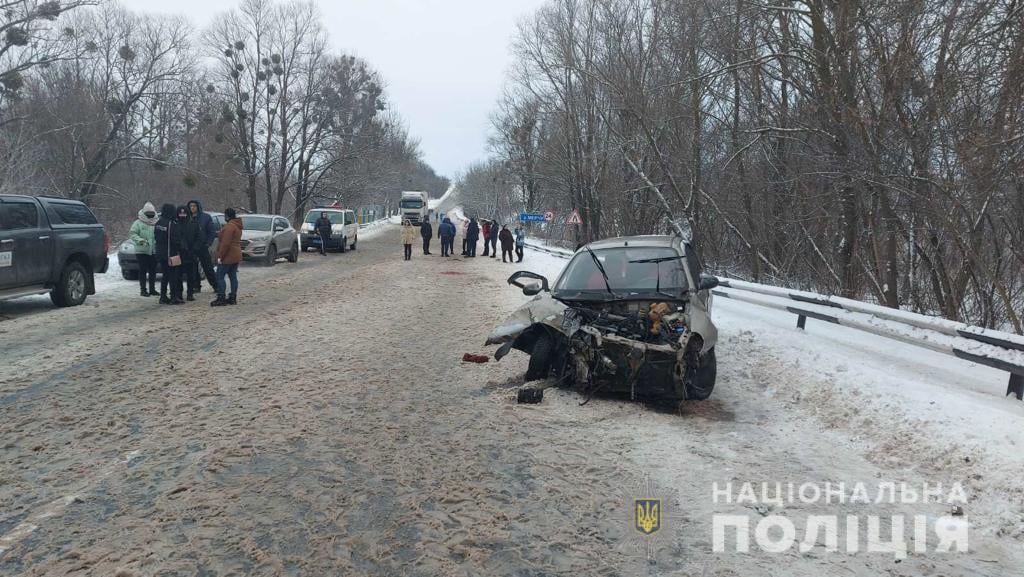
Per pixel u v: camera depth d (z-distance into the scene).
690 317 6.70
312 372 7.83
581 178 34.69
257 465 4.91
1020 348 6.59
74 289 12.88
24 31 25.28
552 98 35.81
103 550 3.63
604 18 29.30
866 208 14.25
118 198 40.25
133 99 37.62
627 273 7.57
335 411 6.28
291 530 3.92
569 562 3.64
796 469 5.08
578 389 7.13
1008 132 9.98
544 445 5.48
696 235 21.72
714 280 7.78
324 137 51.06
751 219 20.83
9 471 4.72
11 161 26.75
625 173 29.67
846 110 12.51
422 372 7.97
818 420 6.28
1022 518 4.19
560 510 4.27
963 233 11.78
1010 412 6.04
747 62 14.61
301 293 15.87
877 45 11.86
